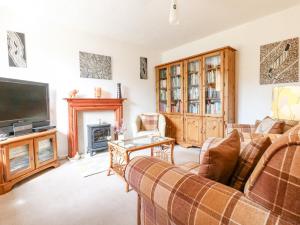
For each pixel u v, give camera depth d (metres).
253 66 3.06
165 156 2.88
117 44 3.87
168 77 4.19
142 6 2.50
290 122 1.95
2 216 1.60
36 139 2.43
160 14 2.72
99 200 1.84
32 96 2.68
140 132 3.68
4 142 2.01
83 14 2.72
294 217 0.51
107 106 3.62
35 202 1.81
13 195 1.95
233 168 0.99
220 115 3.19
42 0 2.35
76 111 3.28
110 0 2.35
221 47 3.22
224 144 1.00
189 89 3.83
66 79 3.24
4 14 2.62
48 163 2.63
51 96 3.09
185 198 0.72
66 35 3.21
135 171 1.01
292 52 2.65
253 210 0.57
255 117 3.08
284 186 0.54
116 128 3.59
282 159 0.56
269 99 2.91
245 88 3.18
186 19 2.91
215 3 2.45
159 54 4.64
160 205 0.80
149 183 0.89
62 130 3.22
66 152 3.27
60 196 1.92
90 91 3.52
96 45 3.57
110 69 3.78
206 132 3.43
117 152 2.51
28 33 2.83
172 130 4.14
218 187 0.71
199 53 3.76
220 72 3.19
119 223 1.50
